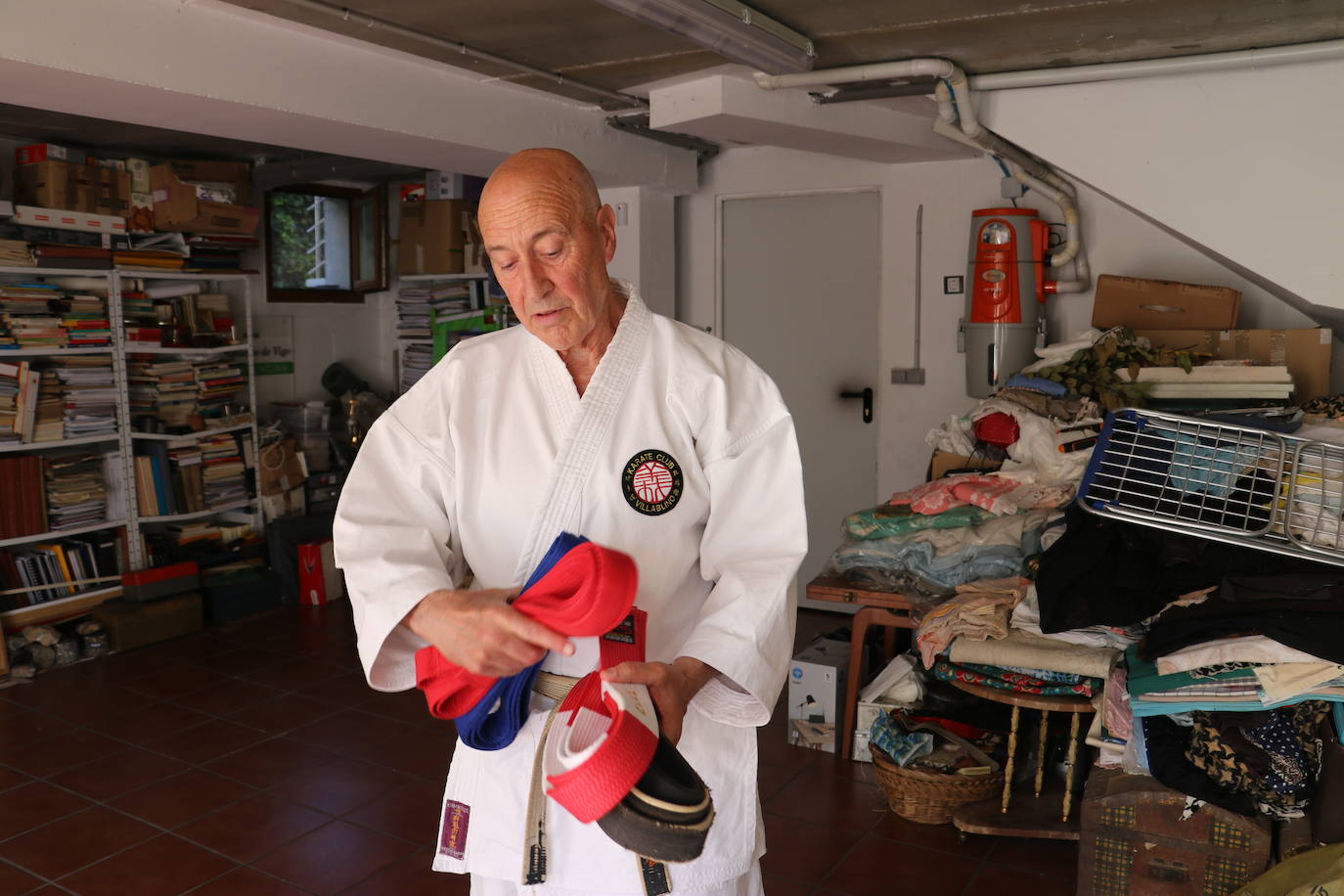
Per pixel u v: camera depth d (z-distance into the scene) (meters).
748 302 5.57
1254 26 2.94
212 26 2.98
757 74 3.58
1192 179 3.38
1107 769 2.83
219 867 3.03
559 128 4.30
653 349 1.38
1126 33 3.02
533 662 1.11
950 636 3.09
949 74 3.33
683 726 1.41
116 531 5.21
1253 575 2.55
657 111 3.99
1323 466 2.43
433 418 1.38
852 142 4.38
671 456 1.35
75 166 4.84
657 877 1.38
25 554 4.84
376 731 4.02
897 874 2.97
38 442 4.73
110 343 5.02
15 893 2.90
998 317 4.48
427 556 1.31
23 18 2.59
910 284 5.12
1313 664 2.41
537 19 3.01
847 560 3.61
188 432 5.34
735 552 1.39
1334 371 4.32
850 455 5.41
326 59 3.30
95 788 3.54
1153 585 2.71
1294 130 3.22
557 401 1.37
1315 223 3.24
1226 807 2.55
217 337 5.53
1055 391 3.87
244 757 3.79
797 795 3.46
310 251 6.43
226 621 5.45
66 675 4.65
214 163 5.55
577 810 1.09
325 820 3.31
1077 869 2.89
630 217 5.21
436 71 3.69
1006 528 3.43
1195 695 2.53
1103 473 2.68
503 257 1.21
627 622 1.30
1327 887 2.25
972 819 3.10
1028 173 4.23
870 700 3.67
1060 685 2.98
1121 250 4.56
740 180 5.48
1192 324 4.18
